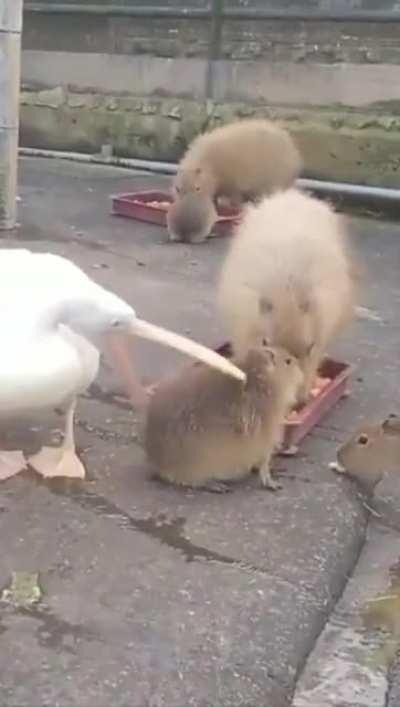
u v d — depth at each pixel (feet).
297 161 19.36
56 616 6.36
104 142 25.52
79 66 25.82
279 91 23.21
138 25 24.81
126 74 25.27
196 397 7.89
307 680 6.23
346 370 10.52
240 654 6.12
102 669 5.86
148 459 8.18
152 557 7.13
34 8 25.82
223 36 23.72
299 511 7.96
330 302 9.45
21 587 6.65
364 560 7.78
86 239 17.01
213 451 7.93
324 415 9.94
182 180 17.69
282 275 9.22
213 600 6.65
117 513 7.69
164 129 24.56
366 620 6.92
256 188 18.75
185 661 5.99
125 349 10.02
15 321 7.59
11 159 16.72
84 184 22.26
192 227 17.19
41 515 7.58
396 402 10.46
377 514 8.44
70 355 7.64
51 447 8.59
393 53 21.57
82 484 8.08
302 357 8.80
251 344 8.95
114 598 6.59
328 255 9.80
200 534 7.47
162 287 14.23
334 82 22.41
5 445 8.66
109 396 9.96
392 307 13.99
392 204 21.35
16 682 5.70
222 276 10.42
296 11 22.45
